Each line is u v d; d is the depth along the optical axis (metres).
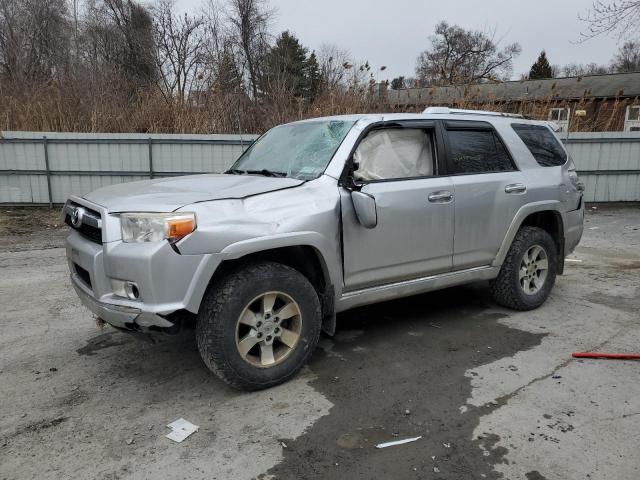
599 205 13.32
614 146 13.20
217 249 3.04
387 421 3.02
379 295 3.91
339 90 15.05
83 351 4.11
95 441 2.86
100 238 3.26
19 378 3.64
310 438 2.86
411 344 4.16
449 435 2.87
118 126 14.05
